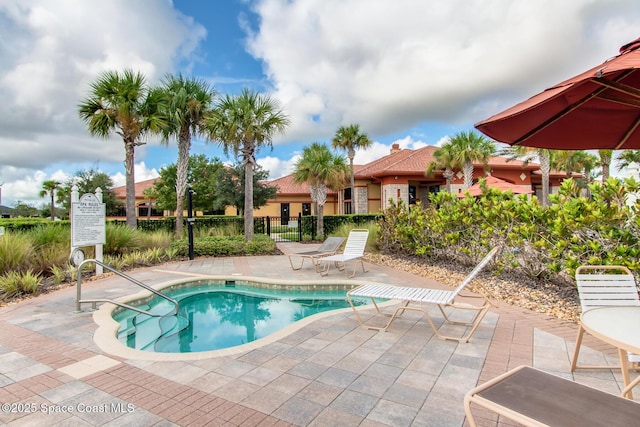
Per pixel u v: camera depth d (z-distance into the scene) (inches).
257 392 115.3
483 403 68.9
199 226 644.1
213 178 1128.2
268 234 693.9
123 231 430.3
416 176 1000.9
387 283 286.0
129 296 251.8
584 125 139.3
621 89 102.6
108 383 122.4
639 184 190.7
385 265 386.0
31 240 347.6
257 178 980.6
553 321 185.3
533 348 149.4
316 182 667.4
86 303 232.1
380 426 95.7
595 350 146.2
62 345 158.4
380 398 110.7
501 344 154.8
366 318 196.9
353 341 161.5
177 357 144.5
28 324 188.7
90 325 187.0
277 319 240.4
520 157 940.6
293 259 450.6
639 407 67.4
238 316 247.3
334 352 148.7
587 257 209.2
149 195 1248.2
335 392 114.9
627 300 133.6
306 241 671.1
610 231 192.4
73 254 212.8
